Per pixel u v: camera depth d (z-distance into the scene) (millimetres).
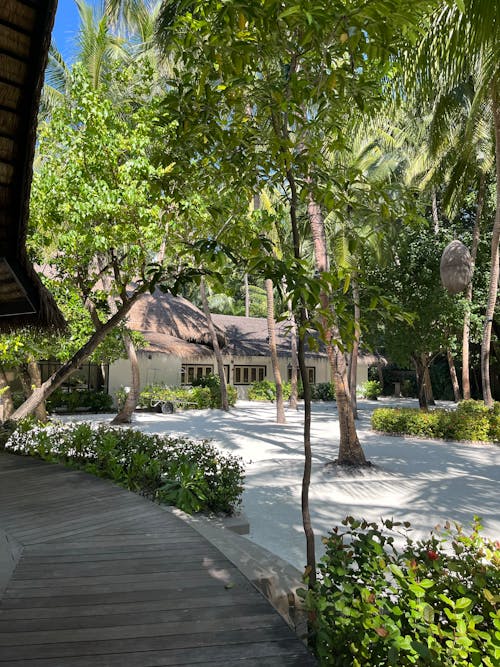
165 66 15539
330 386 34781
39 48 2586
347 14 2486
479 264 22812
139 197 6836
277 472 9805
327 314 2967
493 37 8508
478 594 2275
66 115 7672
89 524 5066
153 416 21125
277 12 2648
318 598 2434
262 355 32656
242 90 3172
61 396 20953
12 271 3887
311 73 3033
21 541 4562
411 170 20422
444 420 14773
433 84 10102
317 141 3342
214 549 4410
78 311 13664
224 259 3230
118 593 3482
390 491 8367
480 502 7727
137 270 7559
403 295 17219
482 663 1942
